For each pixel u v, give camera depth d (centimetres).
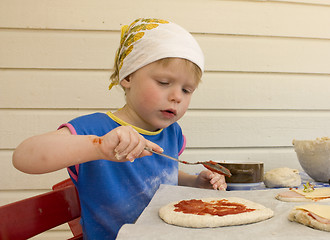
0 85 171
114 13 175
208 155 184
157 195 109
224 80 184
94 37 175
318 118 190
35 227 83
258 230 75
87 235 109
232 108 185
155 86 103
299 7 188
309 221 77
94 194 110
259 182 132
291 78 189
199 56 108
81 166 108
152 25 108
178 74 102
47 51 173
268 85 187
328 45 191
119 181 115
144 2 177
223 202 98
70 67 175
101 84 176
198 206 91
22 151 87
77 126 107
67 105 175
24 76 173
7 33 171
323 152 135
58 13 173
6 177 173
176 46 102
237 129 185
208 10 181
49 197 91
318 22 190
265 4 185
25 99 173
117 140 80
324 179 143
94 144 83
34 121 174
